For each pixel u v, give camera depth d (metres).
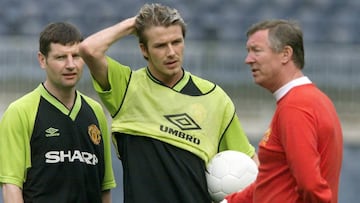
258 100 61.19
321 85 65.19
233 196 18.05
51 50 18.62
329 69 65.62
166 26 17.89
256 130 58.50
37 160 18.80
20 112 18.78
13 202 18.41
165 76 18.59
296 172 15.59
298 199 16.08
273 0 74.00
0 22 71.50
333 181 16.27
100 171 19.58
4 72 63.28
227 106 19.12
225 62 64.31
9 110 18.91
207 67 64.19
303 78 16.33
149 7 18.14
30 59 63.75
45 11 72.12
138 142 18.44
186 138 18.42
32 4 72.56
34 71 63.66
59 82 18.73
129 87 18.59
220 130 19.17
